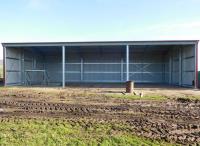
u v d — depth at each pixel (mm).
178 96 17109
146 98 16031
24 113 11055
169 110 12023
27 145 6621
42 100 15133
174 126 8977
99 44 25656
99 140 7156
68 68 35594
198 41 23828
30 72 31750
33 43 26281
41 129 8188
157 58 34719
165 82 34375
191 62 24469
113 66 35062
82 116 10469
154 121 9703
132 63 34719
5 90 21094
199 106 13211
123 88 23516
